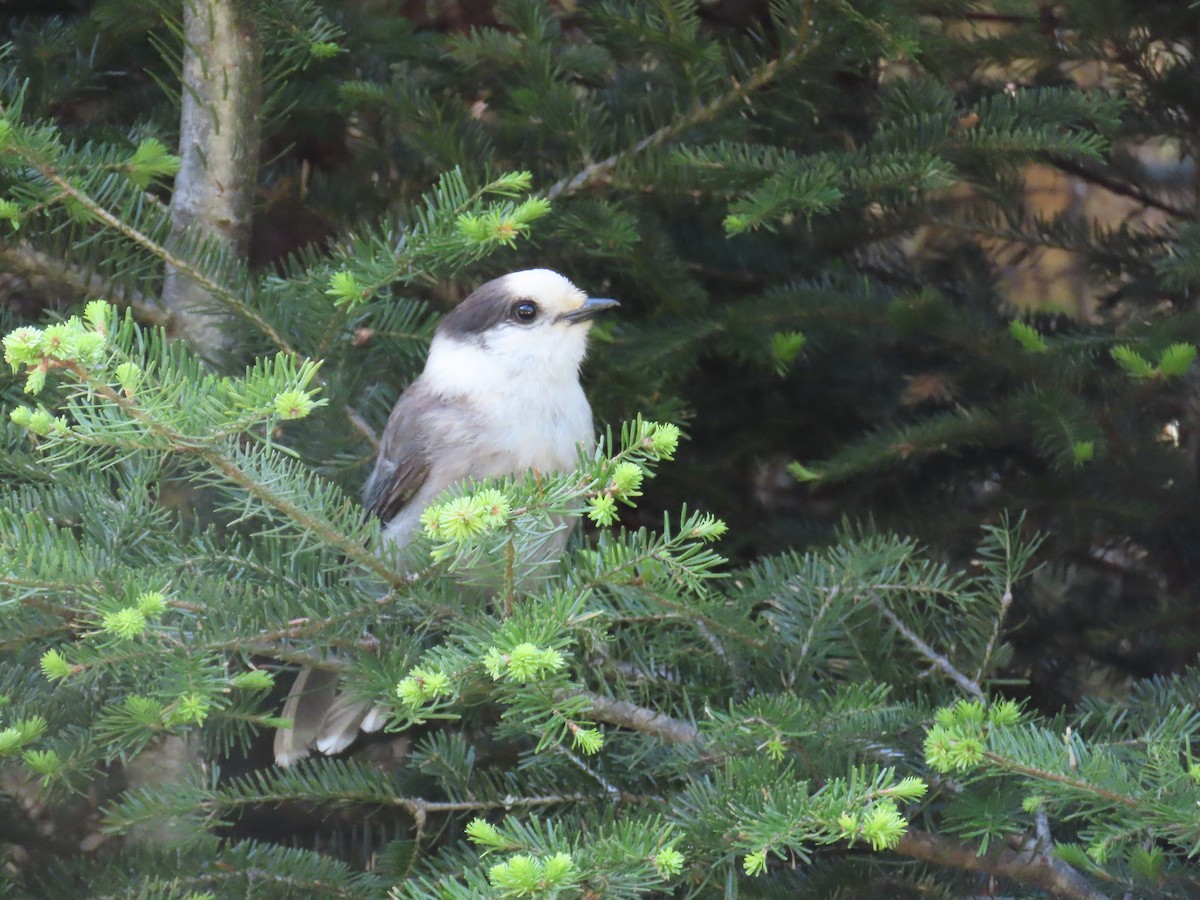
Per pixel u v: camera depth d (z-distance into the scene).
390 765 8.45
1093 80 9.10
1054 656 8.60
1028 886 5.90
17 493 6.25
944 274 9.48
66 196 6.39
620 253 7.81
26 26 8.48
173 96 7.98
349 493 8.08
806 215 7.88
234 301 7.05
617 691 6.10
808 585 6.48
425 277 7.01
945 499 9.04
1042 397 7.70
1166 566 8.82
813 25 7.07
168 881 5.76
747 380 9.30
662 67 7.88
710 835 4.86
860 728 5.53
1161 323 7.64
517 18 7.70
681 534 4.93
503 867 4.18
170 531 6.02
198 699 4.73
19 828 7.36
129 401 4.13
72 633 5.51
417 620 5.76
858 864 5.99
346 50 7.83
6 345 3.92
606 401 8.38
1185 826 4.60
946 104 7.50
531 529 4.66
